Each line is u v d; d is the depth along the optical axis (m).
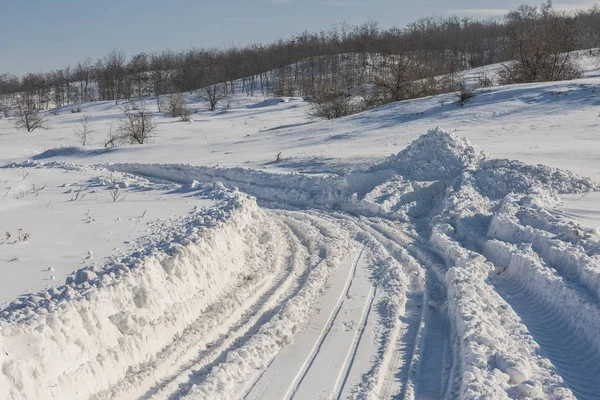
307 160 24.38
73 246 9.97
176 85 105.88
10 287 7.76
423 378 7.20
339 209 17.61
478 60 104.00
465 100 34.66
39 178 19.97
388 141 28.06
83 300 6.78
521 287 9.88
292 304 9.34
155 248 9.12
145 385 6.75
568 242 10.66
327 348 7.98
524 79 47.34
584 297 8.26
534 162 19.67
